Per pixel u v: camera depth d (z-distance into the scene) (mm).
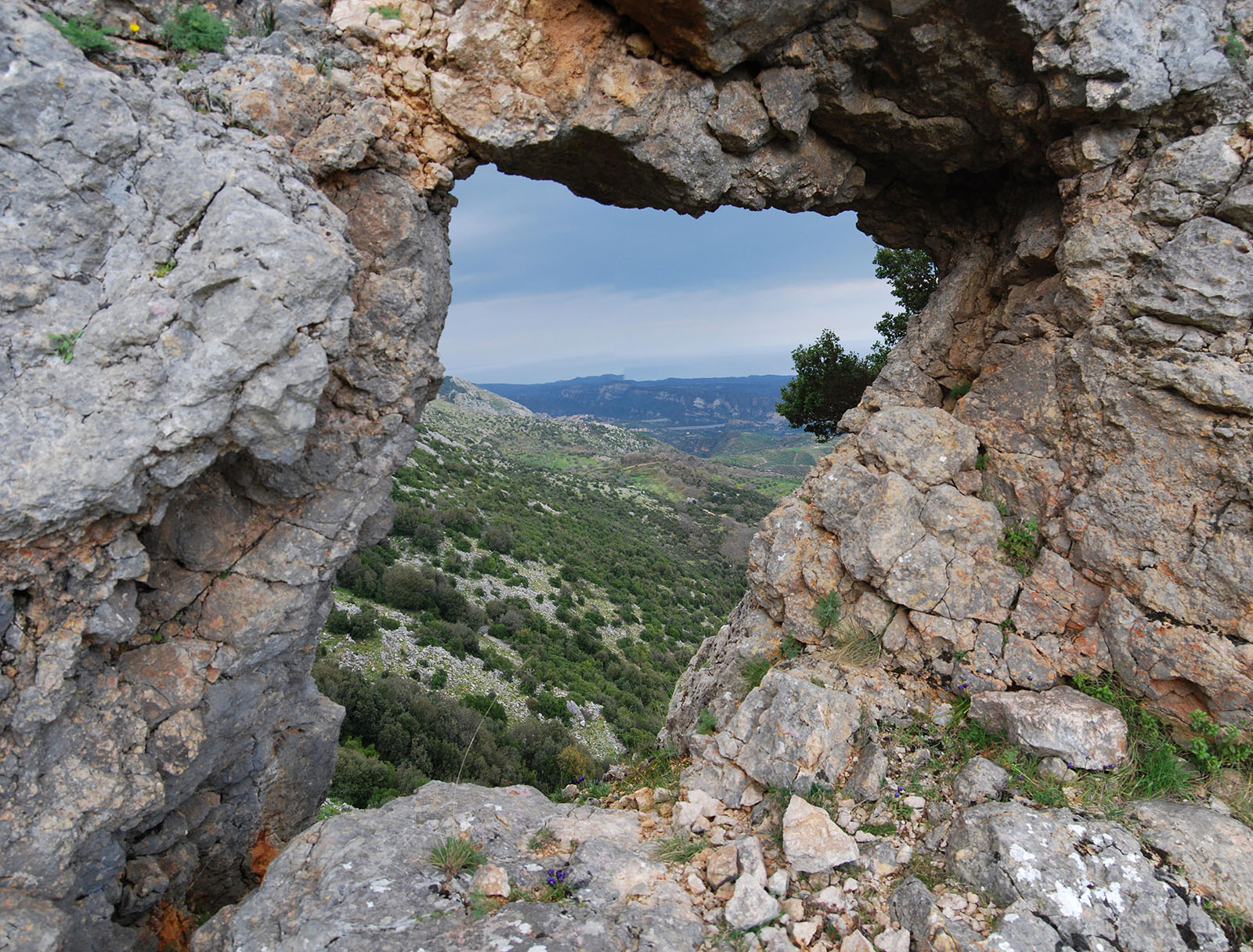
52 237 4398
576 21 6109
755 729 6297
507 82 6074
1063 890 4613
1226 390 5520
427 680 25484
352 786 15906
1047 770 5656
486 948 4301
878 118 7211
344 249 5234
